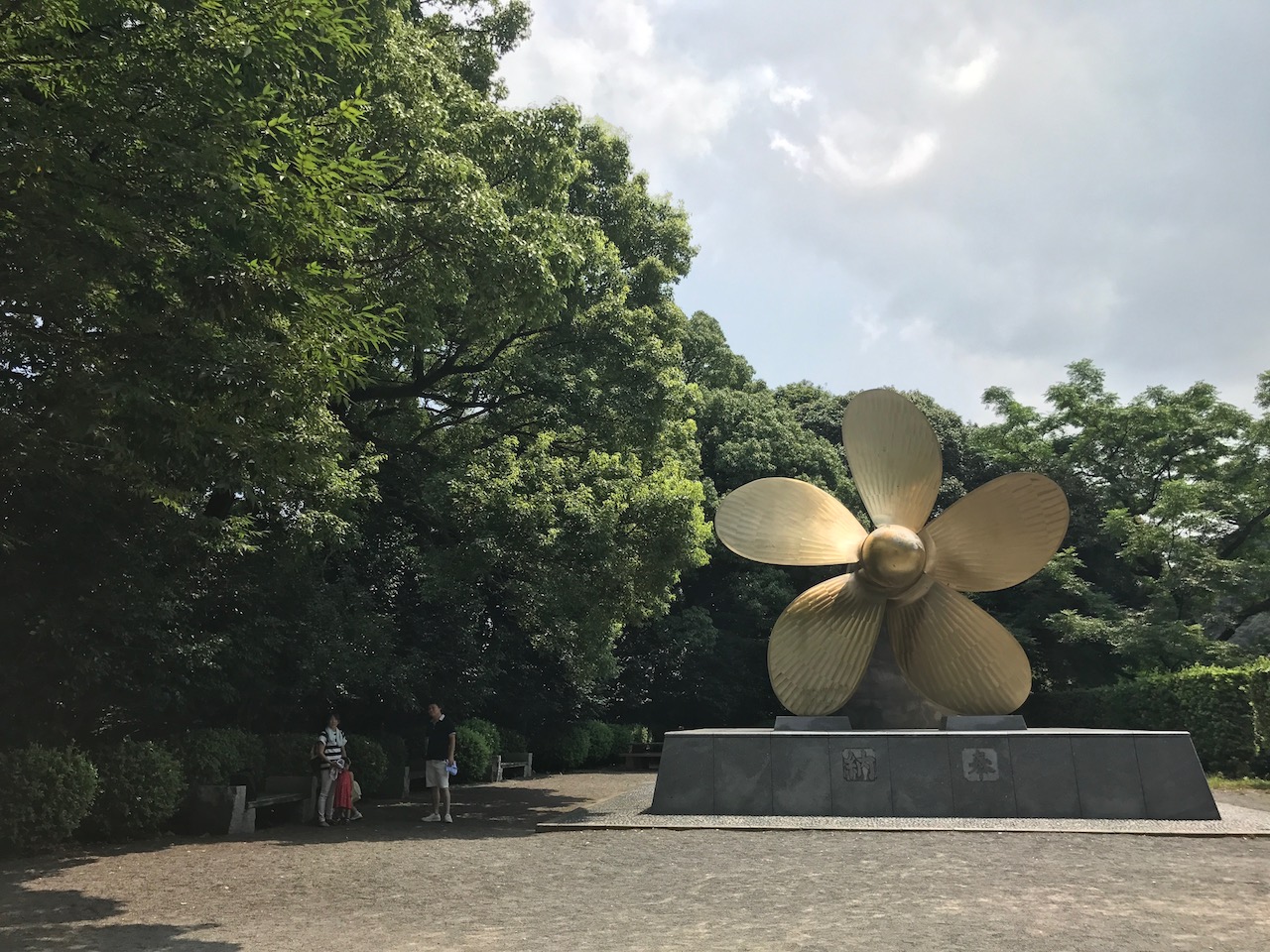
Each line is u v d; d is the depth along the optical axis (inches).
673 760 496.1
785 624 552.4
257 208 295.6
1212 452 1143.6
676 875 316.5
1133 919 241.6
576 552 580.7
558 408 694.5
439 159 465.7
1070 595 1170.0
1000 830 415.5
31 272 293.0
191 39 289.3
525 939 225.9
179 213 302.0
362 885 307.7
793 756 486.0
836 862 339.3
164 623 495.5
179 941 229.9
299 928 243.3
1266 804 576.1
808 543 567.5
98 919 257.8
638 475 655.8
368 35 468.1
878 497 576.7
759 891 285.3
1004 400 1291.8
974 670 530.0
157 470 333.4
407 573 745.6
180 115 293.3
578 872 326.3
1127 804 457.4
